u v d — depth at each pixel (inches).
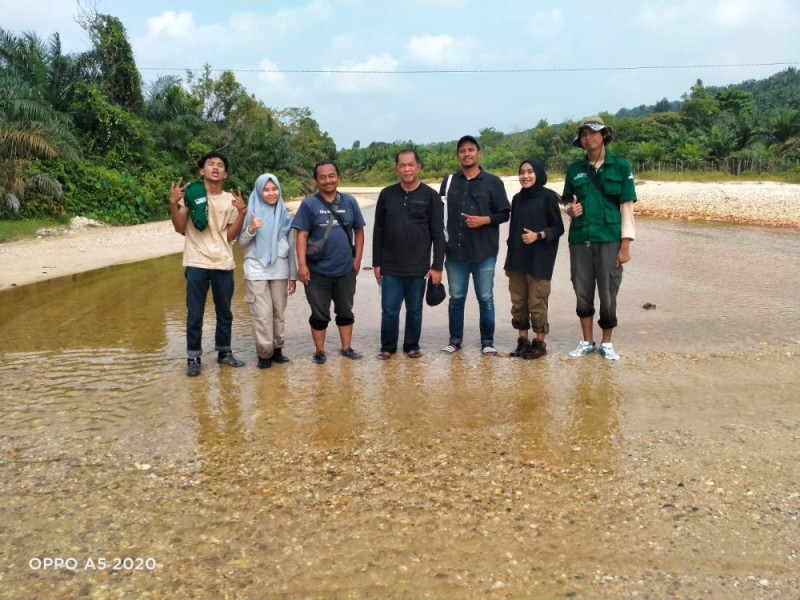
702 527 108.6
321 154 2278.5
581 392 177.6
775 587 93.0
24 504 119.0
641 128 2321.6
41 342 240.5
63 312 295.9
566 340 238.4
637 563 99.1
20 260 483.5
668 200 989.2
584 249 205.5
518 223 209.5
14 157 759.7
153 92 1310.3
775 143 1673.2
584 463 133.6
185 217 196.2
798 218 732.0
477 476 128.4
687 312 280.1
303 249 203.0
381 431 152.2
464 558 101.0
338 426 155.4
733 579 95.0
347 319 215.6
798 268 397.1
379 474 130.0
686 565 98.3
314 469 132.6
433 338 246.5
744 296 312.3
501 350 225.3
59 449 143.5
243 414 163.9
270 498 120.6
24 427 156.5
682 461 133.4
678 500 117.6
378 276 215.2
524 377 192.2
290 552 103.0
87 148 944.3
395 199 207.2
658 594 92.0
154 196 938.1
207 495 122.0
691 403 167.3
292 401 173.3
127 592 93.7
